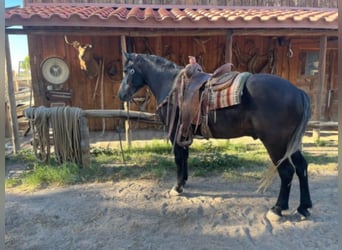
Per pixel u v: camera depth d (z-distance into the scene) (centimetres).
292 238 247
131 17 456
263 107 248
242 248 235
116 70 661
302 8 691
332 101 705
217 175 394
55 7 612
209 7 677
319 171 404
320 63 539
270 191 343
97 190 352
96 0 666
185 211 297
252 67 684
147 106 681
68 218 287
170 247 238
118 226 271
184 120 290
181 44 668
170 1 680
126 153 491
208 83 278
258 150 504
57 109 411
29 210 303
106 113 424
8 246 242
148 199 327
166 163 438
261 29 511
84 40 645
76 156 418
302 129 249
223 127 272
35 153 425
